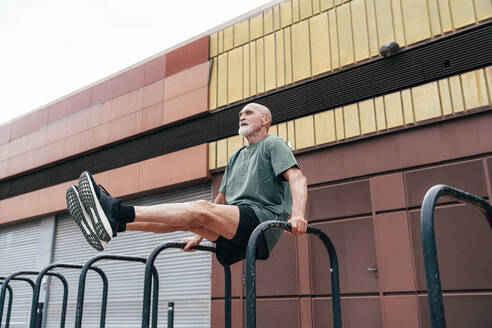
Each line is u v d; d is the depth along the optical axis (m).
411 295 5.55
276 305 6.61
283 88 7.49
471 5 5.96
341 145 6.71
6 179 12.01
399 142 6.20
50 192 10.65
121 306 8.90
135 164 9.07
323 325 6.15
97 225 2.14
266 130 2.96
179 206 2.31
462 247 5.41
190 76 8.73
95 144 9.98
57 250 10.47
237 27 8.38
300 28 7.52
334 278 2.63
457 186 5.63
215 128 8.21
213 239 2.60
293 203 2.45
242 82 8.01
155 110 9.09
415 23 6.37
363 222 6.20
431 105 6.00
